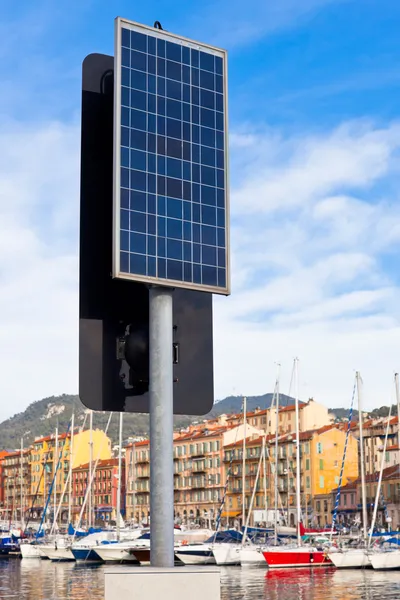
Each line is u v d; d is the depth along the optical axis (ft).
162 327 33.73
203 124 36.81
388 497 435.12
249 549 272.31
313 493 483.92
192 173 35.91
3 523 473.67
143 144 34.40
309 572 250.57
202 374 35.06
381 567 252.62
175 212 34.96
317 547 268.21
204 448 564.30
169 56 36.11
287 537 306.96
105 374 33.17
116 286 33.83
